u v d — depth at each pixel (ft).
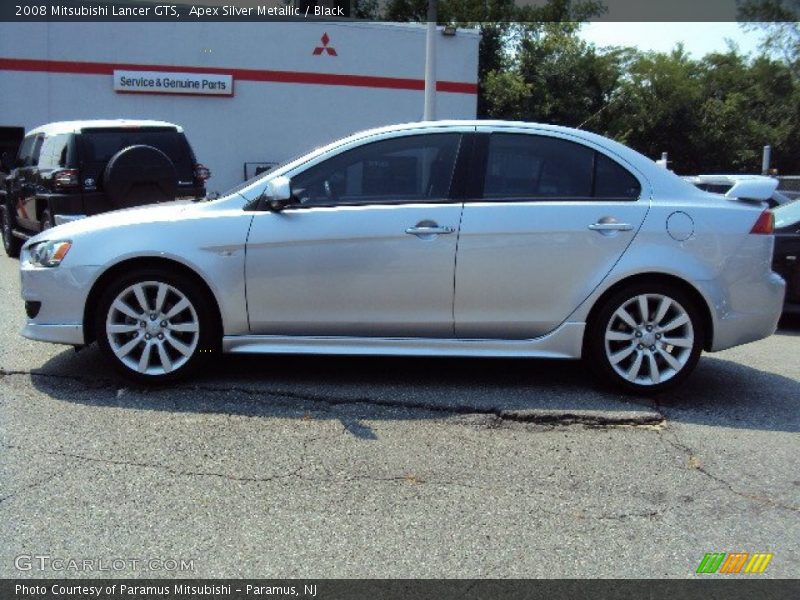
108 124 31.96
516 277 16.51
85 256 16.37
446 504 11.98
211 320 16.72
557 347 16.84
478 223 16.44
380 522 11.41
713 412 16.37
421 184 16.81
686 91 134.41
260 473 12.80
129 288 16.46
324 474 12.85
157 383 16.69
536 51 120.78
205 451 13.56
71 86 58.18
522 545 10.91
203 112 61.26
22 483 12.23
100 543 10.66
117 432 14.26
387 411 15.66
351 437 14.34
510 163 16.93
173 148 33.14
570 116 124.36
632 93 134.51
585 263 16.52
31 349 19.53
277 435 14.33
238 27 60.85
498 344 16.84
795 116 147.84
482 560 10.52
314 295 16.49
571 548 10.87
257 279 16.40
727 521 11.73
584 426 15.26
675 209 16.71
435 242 16.39
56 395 16.14
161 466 12.94
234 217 16.51
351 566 10.30
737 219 16.76
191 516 11.41
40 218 32.58
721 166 139.74
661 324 16.78
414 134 17.03
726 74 151.23
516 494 12.37
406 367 18.78
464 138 16.99
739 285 16.74
